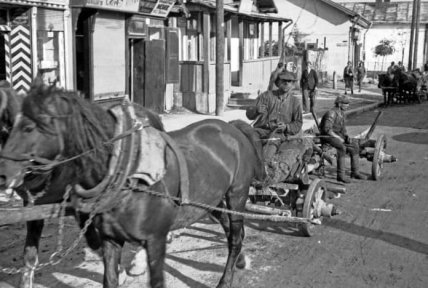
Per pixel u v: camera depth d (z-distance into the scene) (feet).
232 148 18.24
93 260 21.12
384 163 40.60
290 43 128.16
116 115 14.21
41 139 12.46
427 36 168.76
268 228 25.40
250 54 92.17
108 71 49.78
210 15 69.36
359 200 30.32
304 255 22.12
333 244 23.41
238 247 18.90
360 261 21.54
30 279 17.35
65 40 43.47
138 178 14.08
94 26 46.91
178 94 64.08
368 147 37.11
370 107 81.35
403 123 64.28
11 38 40.55
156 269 14.93
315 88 70.49
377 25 168.76
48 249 22.06
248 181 18.95
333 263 21.31
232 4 73.26
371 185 33.88
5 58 41.16
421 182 34.86
